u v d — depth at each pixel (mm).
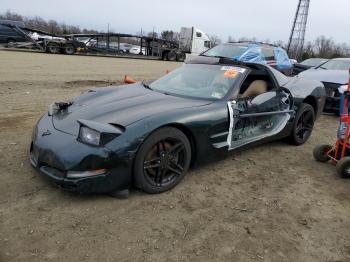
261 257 2703
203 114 3764
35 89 8922
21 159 4070
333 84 7676
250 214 3301
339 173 4266
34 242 2664
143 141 3230
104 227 2910
